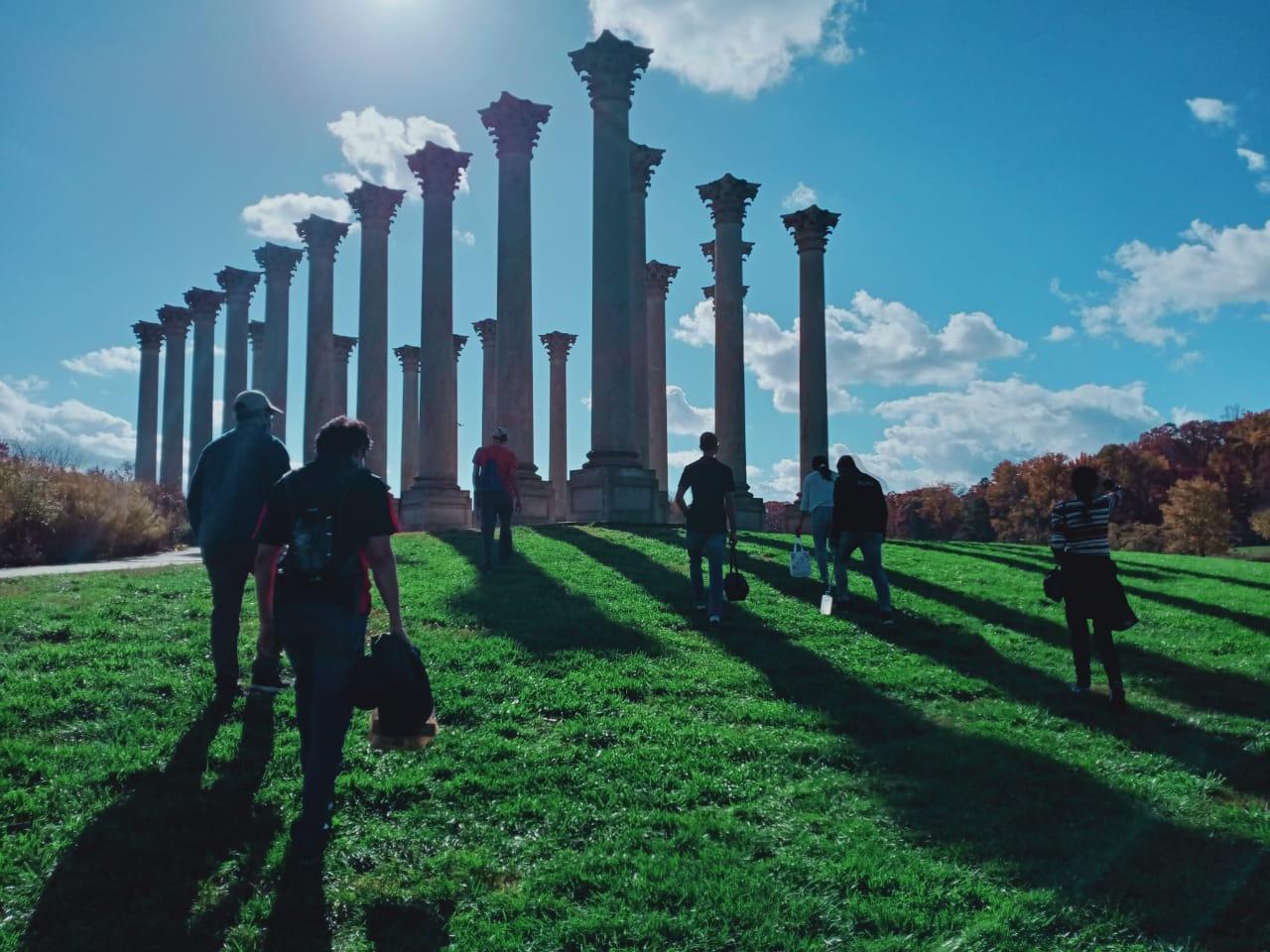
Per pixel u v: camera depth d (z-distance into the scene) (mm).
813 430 35938
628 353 28156
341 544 5629
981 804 6934
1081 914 5254
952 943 4895
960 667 11414
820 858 5898
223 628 8328
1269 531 80500
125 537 22703
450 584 14406
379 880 5504
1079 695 10320
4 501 19266
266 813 6234
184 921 5004
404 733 5512
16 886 5254
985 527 127375
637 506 27516
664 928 5012
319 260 39062
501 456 16469
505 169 30125
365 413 35188
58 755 6875
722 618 13188
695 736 8133
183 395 50938
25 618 10555
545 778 7020
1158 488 104875
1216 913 5324
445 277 32125
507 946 4809
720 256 35812
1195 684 11148
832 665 11023
